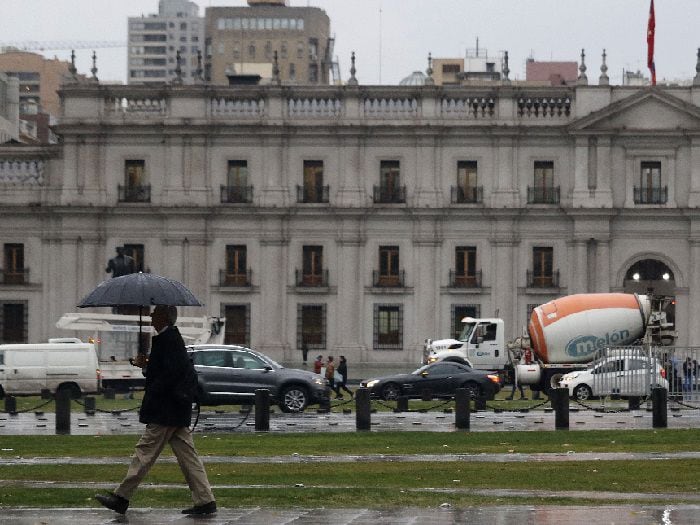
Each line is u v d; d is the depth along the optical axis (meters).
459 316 161.12
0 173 163.00
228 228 161.62
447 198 160.62
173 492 49.78
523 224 160.62
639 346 115.38
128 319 136.12
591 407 98.56
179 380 44.38
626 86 160.12
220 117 161.75
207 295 161.38
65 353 118.62
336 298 161.12
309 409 102.31
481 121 160.62
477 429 81.44
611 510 45.91
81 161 161.75
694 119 159.50
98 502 46.38
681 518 44.09
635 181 159.75
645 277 160.25
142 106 162.12
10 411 97.12
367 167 161.38
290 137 161.50
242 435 77.50
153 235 161.75
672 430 79.12
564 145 160.62
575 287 159.88
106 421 90.44
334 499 48.22
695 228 159.25
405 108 161.75
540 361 124.88
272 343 160.75
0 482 53.25
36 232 162.75
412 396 112.06
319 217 161.25
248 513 44.91
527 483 53.66
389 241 161.50
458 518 44.06
